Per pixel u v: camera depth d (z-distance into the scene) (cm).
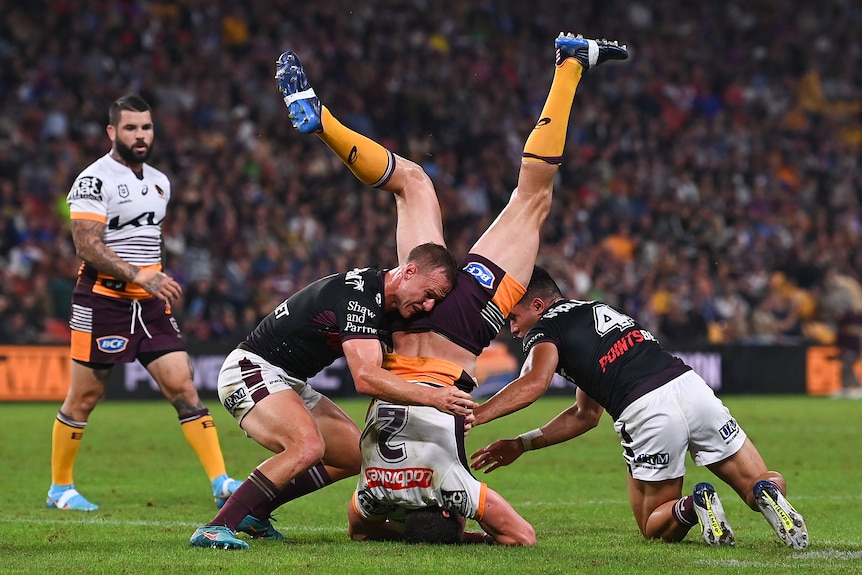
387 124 9356
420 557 1936
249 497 2088
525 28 10844
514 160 9606
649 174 9719
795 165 10556
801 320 8650
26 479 3322
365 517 2175
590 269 8325
